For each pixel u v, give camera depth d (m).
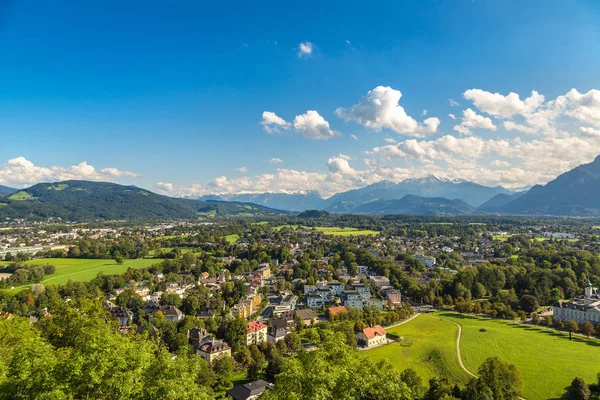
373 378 68.44
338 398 63.06
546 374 156.12
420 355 182.50
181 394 63.47
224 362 156.25
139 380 66.69
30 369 62.91
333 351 77.19
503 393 121.62
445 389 118.81
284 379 65.56
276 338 199.38
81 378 61.22
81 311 115.38
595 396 132.12
